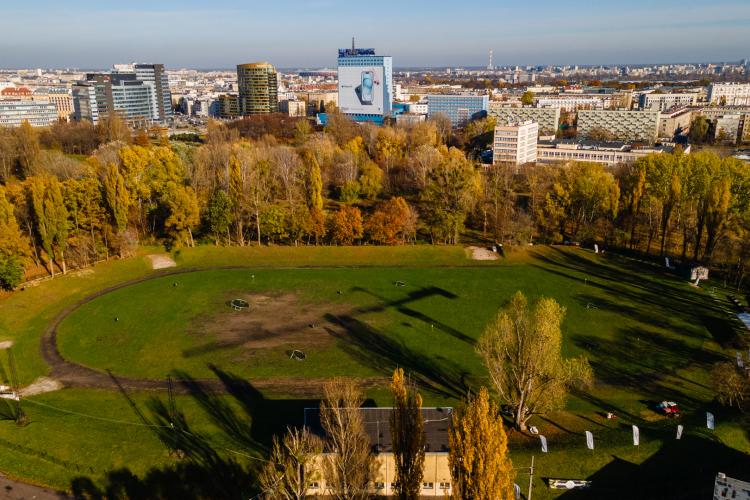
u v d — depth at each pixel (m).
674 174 184.38
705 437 94.56
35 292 150.25
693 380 114.25
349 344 129.25
